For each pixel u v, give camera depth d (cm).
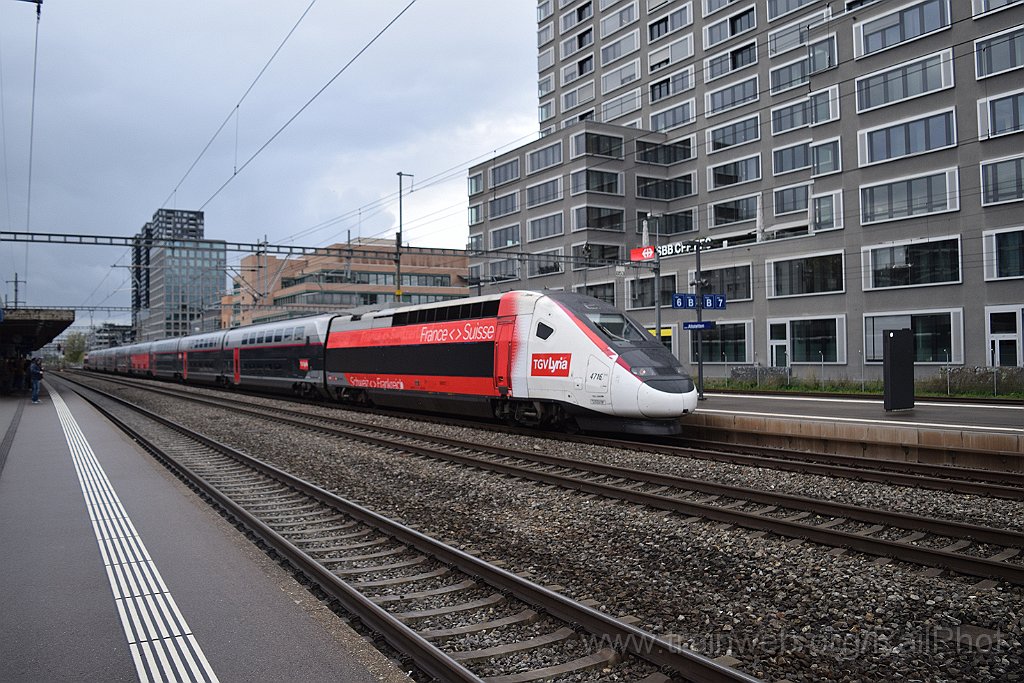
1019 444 1357
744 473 1279
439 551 789
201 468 1425
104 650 526
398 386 2414
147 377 6462
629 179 5862
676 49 5931
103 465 1357
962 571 711
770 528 873
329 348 2944
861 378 3847
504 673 520
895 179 3744
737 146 5466
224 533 858
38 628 568
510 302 1948
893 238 3738
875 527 911
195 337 4916
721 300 2878
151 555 763
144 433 2030
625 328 1780
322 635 551
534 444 1692
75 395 3891
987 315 3391
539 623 602
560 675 509
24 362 4297
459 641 573
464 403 2119
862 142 3888
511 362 1909
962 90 3512
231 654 516
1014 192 3328
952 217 3522
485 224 6750
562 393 1756
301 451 1644
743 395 3119
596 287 5541
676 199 5956
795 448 1697
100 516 942
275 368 3459
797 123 5062
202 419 2453
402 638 544
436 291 8169
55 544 807
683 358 4797
